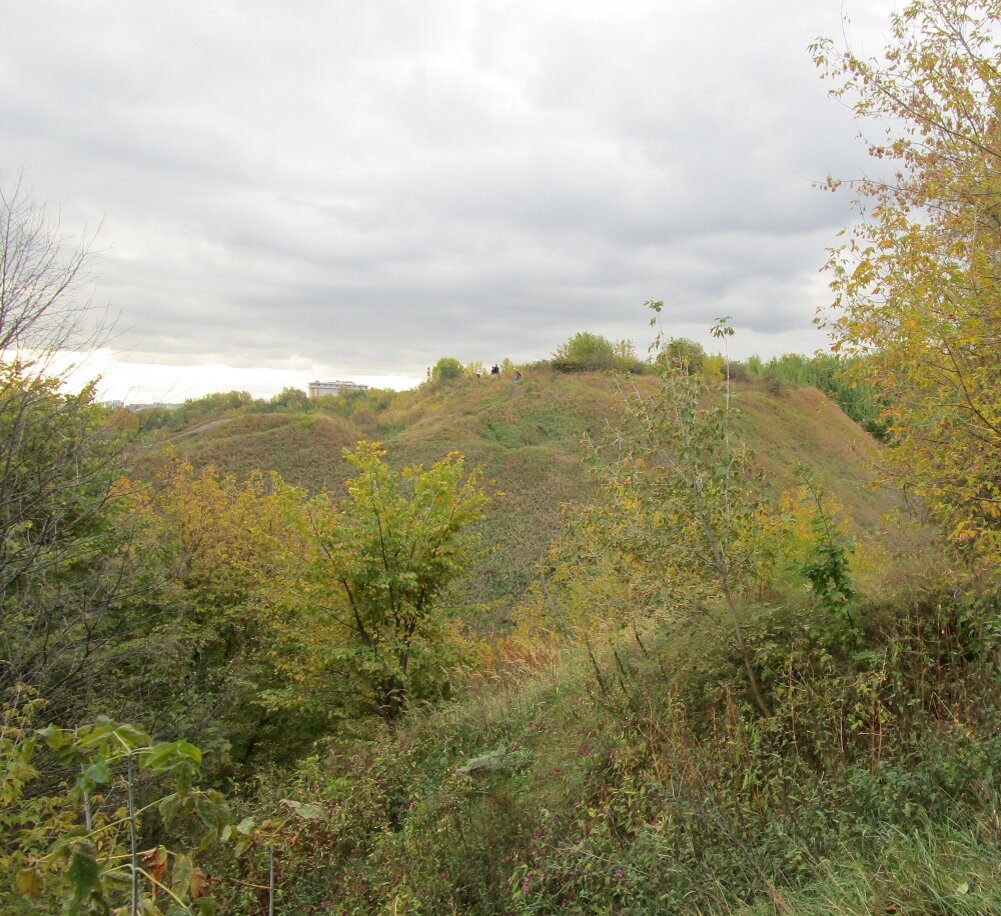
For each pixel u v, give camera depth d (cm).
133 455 767
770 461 3516
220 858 561
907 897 284
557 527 3350
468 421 5241
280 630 1184
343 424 4897
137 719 877
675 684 577
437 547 1166
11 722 545
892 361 643
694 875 361
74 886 172
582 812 473
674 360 579
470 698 873
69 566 771
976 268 539
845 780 400
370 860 543
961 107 677
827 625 557
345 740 958
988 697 438
